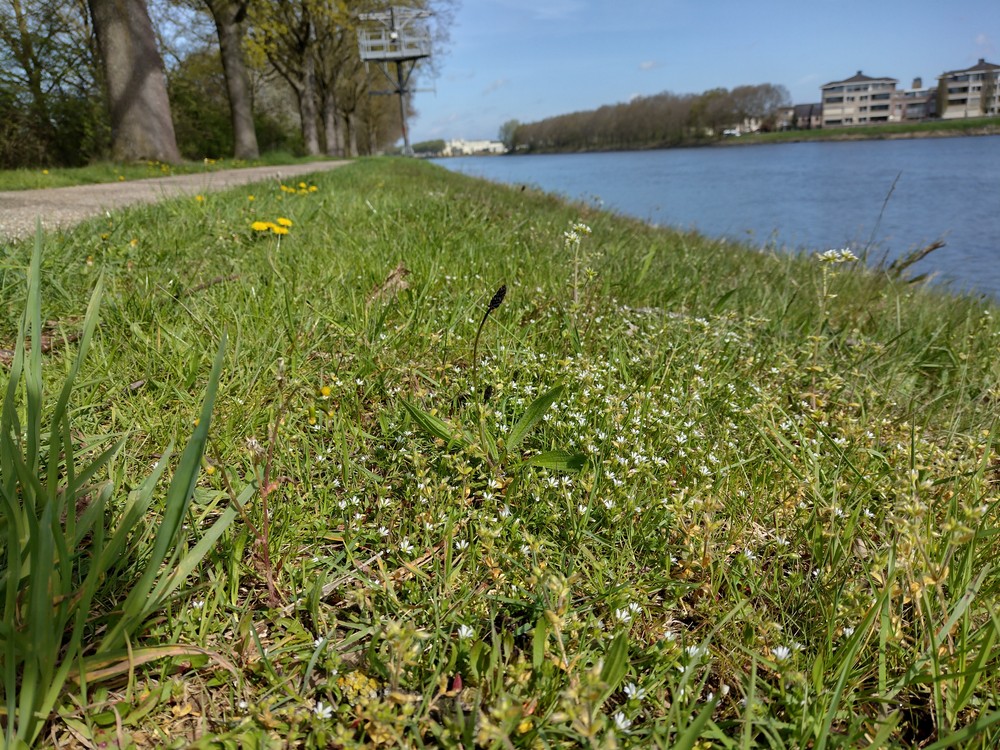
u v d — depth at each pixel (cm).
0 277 291
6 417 118
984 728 102
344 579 148
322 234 445
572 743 109
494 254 410
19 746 96
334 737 106
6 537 127
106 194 854
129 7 1538
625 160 6512
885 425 229
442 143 16400
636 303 355
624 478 174
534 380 240
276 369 224
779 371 261
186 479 113
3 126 1761
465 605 136
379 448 195
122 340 246
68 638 124
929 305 448
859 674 124
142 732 111
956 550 148
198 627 131
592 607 138
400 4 4084
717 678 130
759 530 175
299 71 3547
